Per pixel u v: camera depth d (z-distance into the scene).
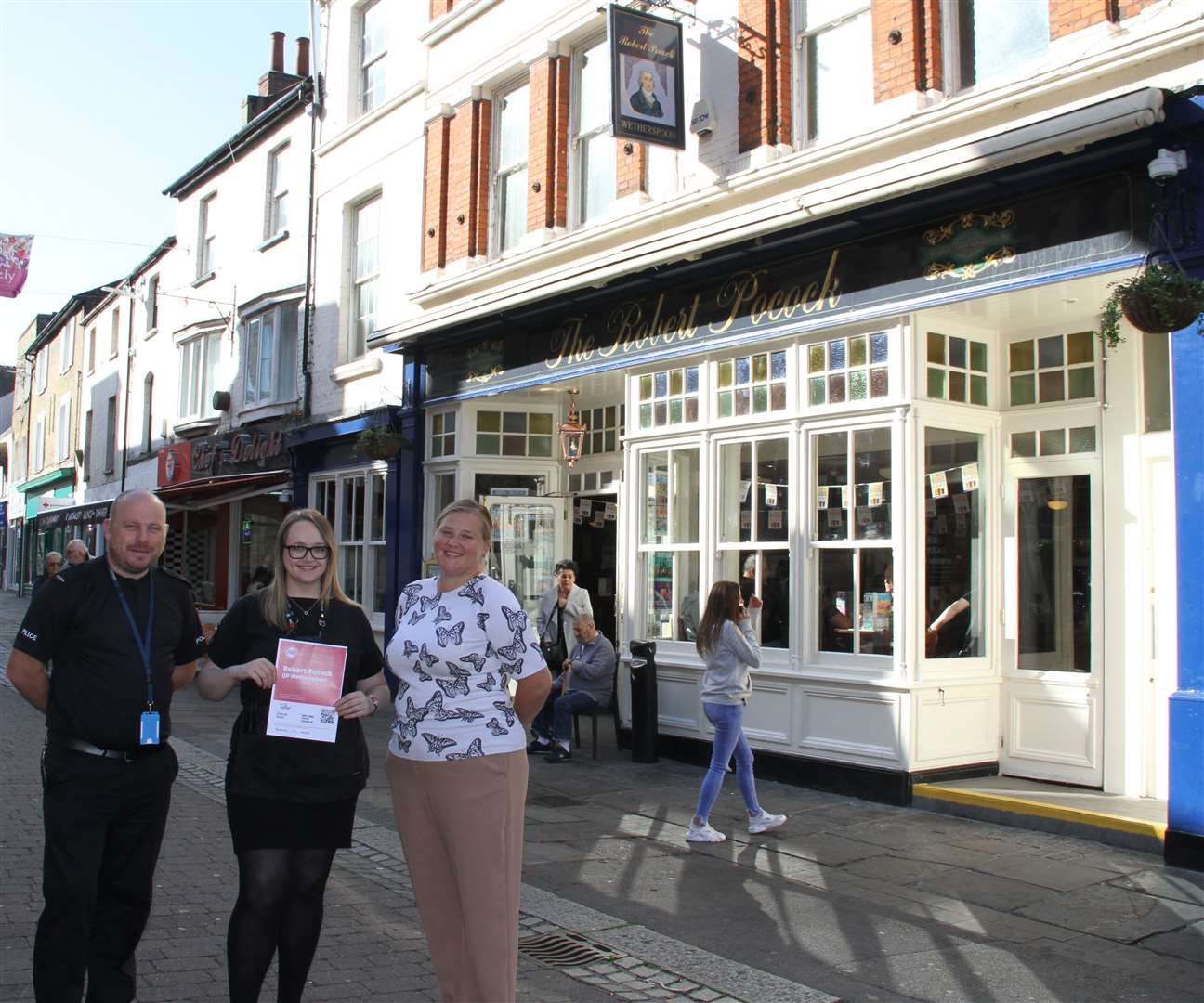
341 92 16.41
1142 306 6.17
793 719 8.88
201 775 9.07
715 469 9.75
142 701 3.99
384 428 13.80
